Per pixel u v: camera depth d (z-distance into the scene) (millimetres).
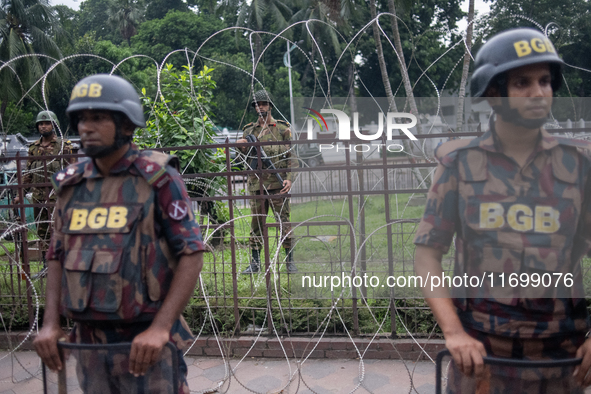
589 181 1600
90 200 1878
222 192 6219
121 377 1783
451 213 1678
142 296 1841
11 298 4176
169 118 6438
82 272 1832
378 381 3264
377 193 3426
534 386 1509
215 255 3984
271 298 3729
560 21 19500
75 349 1815
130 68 30984
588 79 22703
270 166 4836
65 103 27859
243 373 3475
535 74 1520
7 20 23438
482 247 1601
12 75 22406
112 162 1867
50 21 24562
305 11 27672
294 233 3588
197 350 3791
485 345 1635
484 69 1581
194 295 3992
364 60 25578
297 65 31812
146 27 38812
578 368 1528
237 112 32438
